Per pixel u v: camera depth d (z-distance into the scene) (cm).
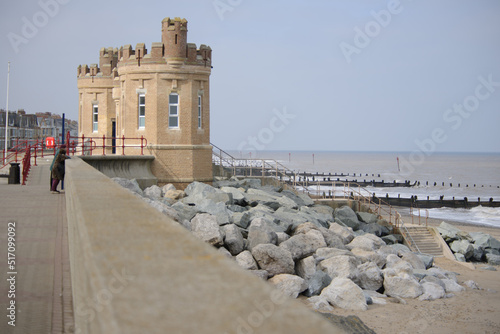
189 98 3581
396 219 3825
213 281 192
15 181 2462
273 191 4056
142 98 3638
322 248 2297
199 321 159
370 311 1834
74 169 1248
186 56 3559
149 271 205
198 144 3622
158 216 357
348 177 15212
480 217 6812
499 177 16438
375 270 2117
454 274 2622
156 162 3531
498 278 2723
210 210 2756
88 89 5094
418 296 2052
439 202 8112
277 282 1894
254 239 2286
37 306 734
